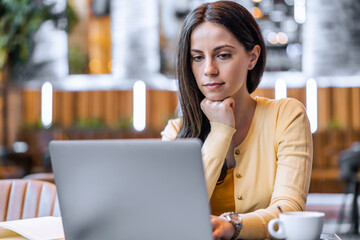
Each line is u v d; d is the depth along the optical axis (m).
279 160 1.45
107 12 9.70
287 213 1.14
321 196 8.03
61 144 1.07
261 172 1.48
